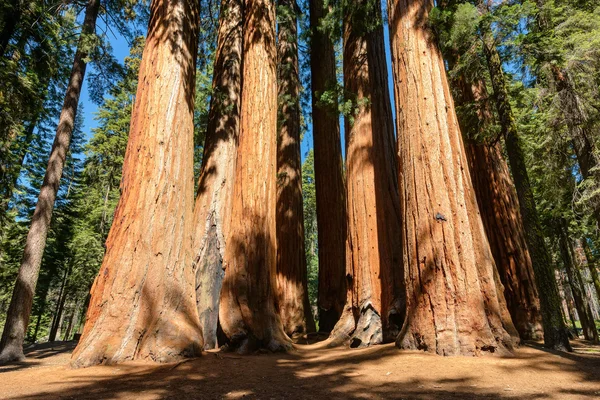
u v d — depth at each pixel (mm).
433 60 6906
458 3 7371
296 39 15539
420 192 6156
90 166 23656
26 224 20859
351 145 9641
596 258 16219
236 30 12719
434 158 6207
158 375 4602
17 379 4594
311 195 31359
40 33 12750
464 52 8234
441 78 6828
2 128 11531
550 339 5922
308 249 30188
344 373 4723
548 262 6180
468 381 3920
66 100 11703
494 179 10016
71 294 26922
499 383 3812
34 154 20141
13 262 20703
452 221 5832
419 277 5824
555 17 9250
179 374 4664
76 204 25406
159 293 6223
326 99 9539
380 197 8633
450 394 3461
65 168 26906
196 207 10234
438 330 5355
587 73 9055
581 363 4762
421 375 4254
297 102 14945
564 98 9297
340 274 11930
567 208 12789
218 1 15242
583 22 9039
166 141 7227
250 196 8742
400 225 8297
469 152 10578
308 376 4664
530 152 11180
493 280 5848
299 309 11906
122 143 23359
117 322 5723
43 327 32656
